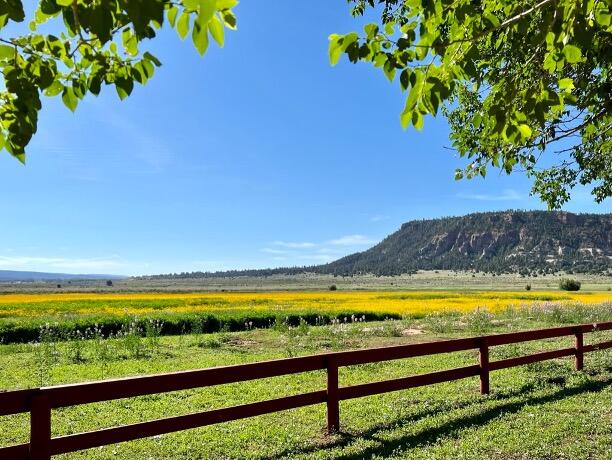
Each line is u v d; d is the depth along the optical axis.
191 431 7.19
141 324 22.64
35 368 12.63
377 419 7.50
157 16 1.66
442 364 12.41
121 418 7.95
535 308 27.30
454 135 6.39
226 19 1.97
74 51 2.66
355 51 3.01
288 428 7.20
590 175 8.49
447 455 5.82
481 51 5.27
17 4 1.94
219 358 14.09
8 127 2.77
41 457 4.43
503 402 8.24
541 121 3.37
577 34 2.78
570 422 7.04
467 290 96.56
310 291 99.25
